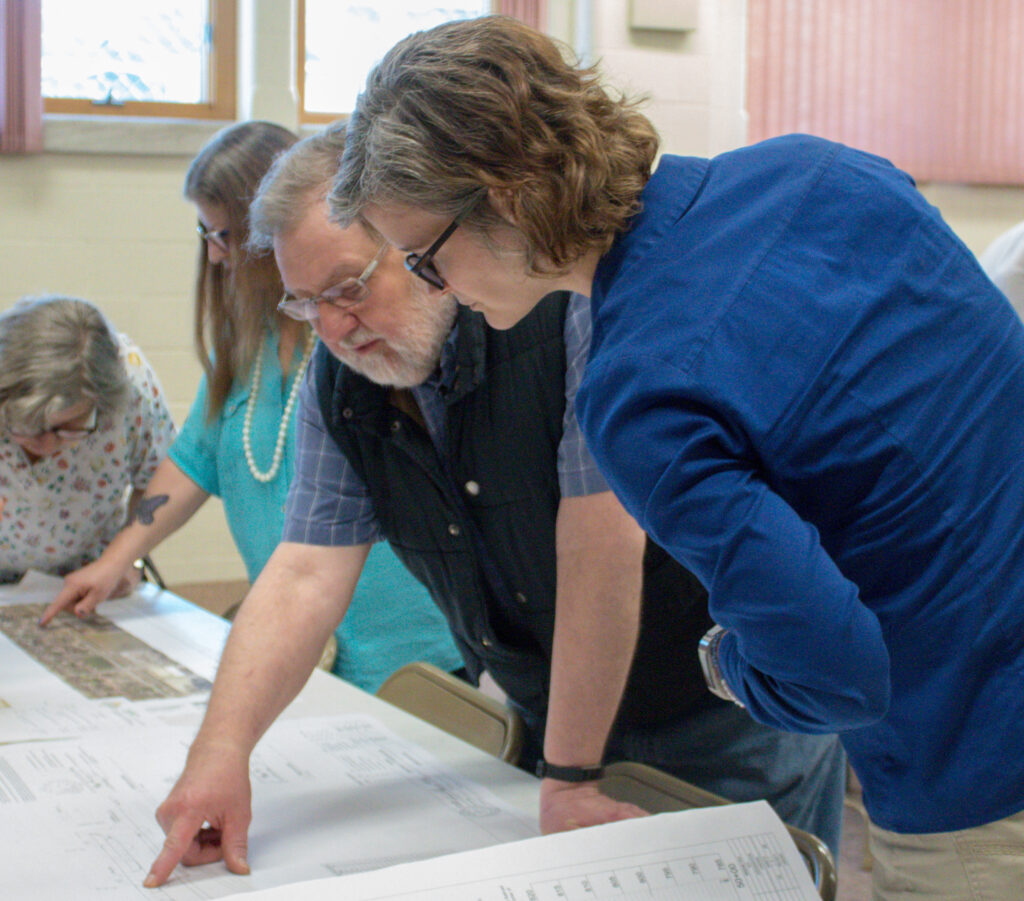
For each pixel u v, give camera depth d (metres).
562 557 1.14
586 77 0.85
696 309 0.80
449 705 1.47
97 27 3.17
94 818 1.10
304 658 1.23
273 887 0.88
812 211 0.86
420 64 0.82
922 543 0.82
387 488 1.28
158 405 2.20
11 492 2.07
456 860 0.87
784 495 0.80
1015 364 0.89
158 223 3.24
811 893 0.89
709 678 0.91
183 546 3.30
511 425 1.17
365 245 1.12
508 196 0.80
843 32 3.60
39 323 1.85
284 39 3.25
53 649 1.76
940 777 0.86
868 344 0.82
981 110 3.82
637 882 0.87
